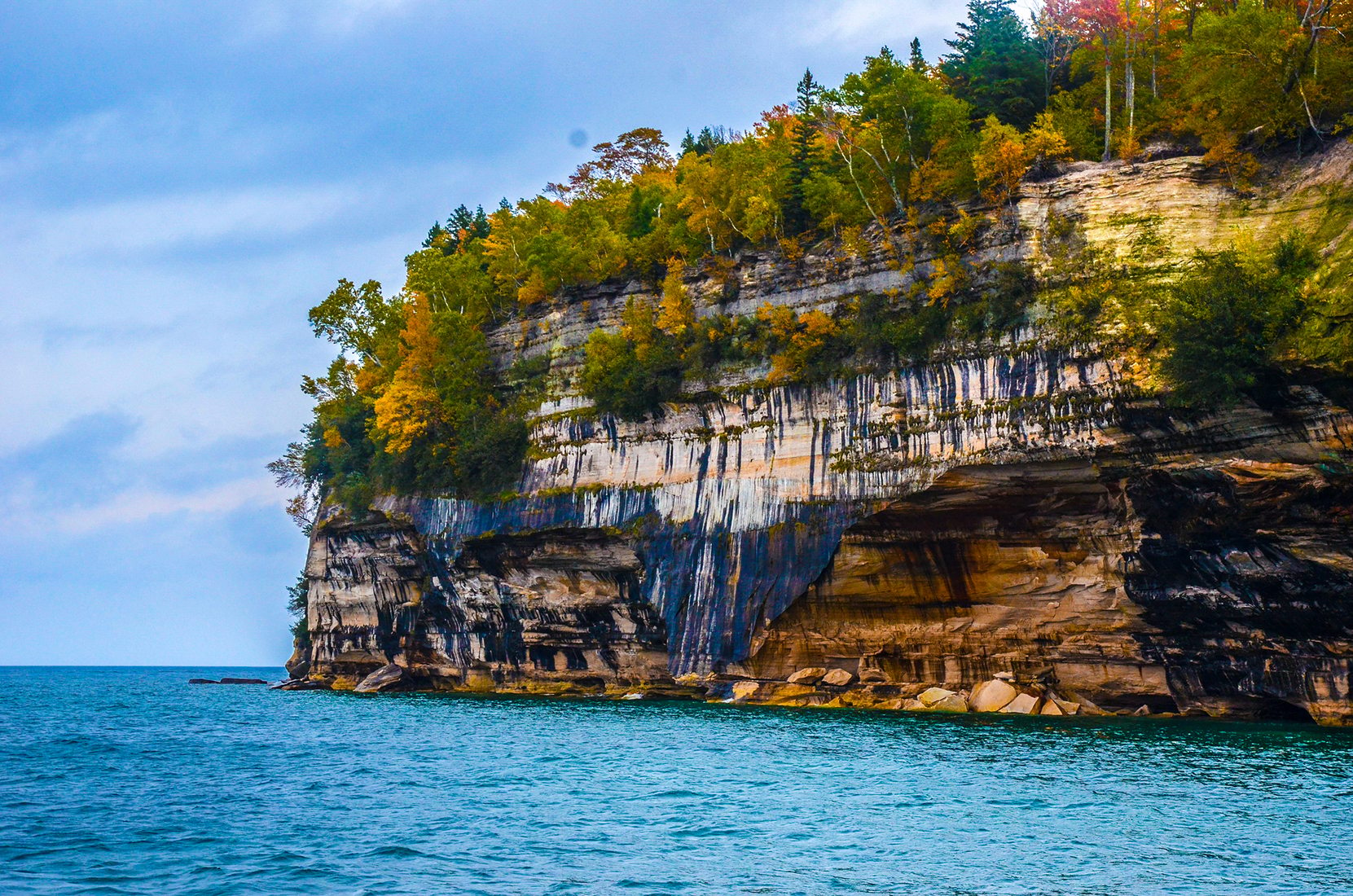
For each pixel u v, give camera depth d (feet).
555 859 81.41
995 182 192.95
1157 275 172.24
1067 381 172.65
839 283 214.07
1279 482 142.51
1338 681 145.48
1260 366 144.97
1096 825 89.40
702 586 216.74
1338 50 182.80
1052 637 179.32
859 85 220.43
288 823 95.40
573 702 227.61
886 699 191.21
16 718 225.56
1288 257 154.71
